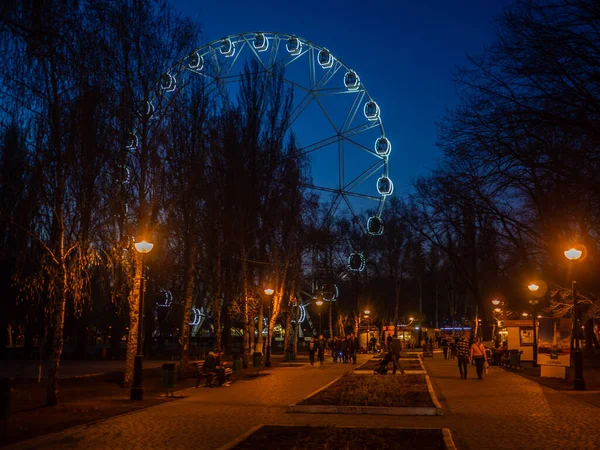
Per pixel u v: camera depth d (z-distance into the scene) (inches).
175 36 969.5
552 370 1175.0
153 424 601.9
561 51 620.7
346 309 3284.9
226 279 1605.6
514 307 2269.9
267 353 1708.9
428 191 1738.4
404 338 3294.8
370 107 2374.5
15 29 534.6
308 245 2162.9
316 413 677.9
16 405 755.4
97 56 765.9
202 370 1024.9
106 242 892.0
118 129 846.5
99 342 3774.6
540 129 650.8
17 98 705.0
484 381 1106.1
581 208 916.6
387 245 3011.8
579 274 1223.5
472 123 681.0
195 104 1153.4
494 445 485.7
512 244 1699.1
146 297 1920.5
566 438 515.8
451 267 2861.7
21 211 857.5
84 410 705.6
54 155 743.7
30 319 1811.0
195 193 1191.6
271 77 1545.3
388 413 663.8
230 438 522.6
